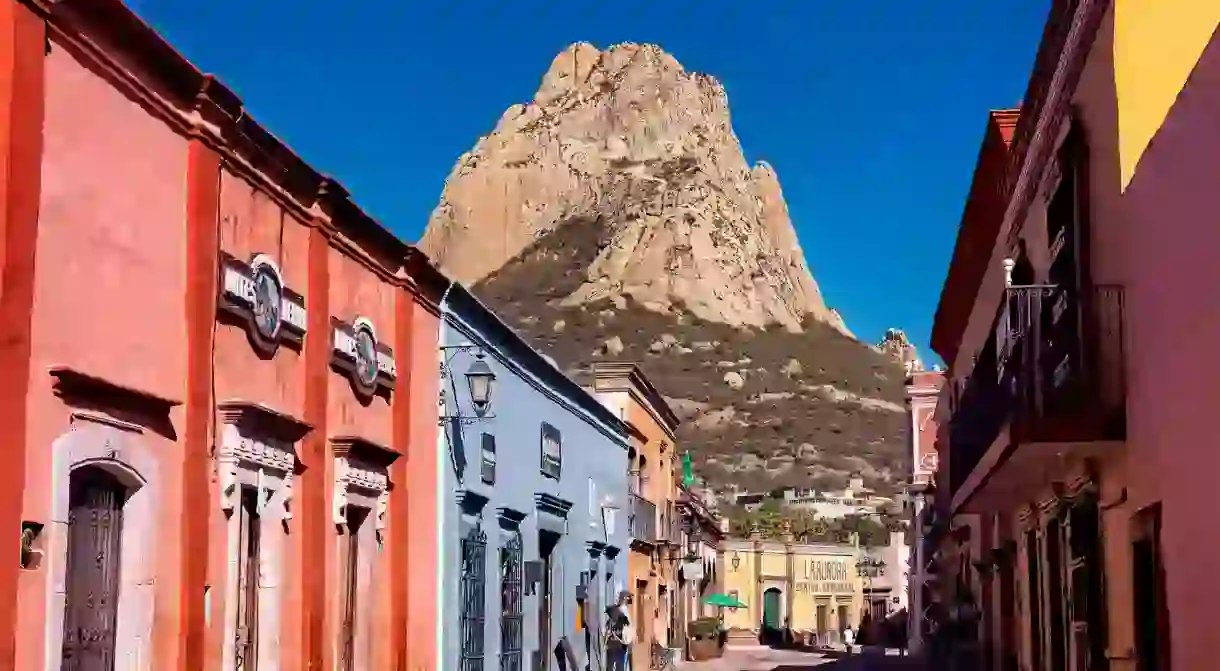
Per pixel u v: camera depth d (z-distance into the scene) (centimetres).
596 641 2378
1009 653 1838
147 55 855
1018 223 1505
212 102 941
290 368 1111
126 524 842
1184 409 882
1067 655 1305
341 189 1183
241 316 998
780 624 6103
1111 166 1048
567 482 2161
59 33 760
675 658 3303
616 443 2678
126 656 829
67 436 758
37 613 722
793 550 6200
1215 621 819
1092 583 1176
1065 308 1122
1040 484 1428
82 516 804
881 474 9112
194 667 904
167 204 898
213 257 952
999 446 1283
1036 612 1552
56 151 761
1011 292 1179
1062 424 1060
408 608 1370
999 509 1886
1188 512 877
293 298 1107
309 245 1157
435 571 1459
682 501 3847
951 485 2283
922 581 4234
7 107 701
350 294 1259
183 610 898
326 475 1176
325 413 1172
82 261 787
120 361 829
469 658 1552
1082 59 1134
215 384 959
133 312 848
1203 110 832
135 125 855
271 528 1059
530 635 1856
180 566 899
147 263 868
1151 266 956
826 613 6331
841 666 3750
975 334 2094
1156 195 941
